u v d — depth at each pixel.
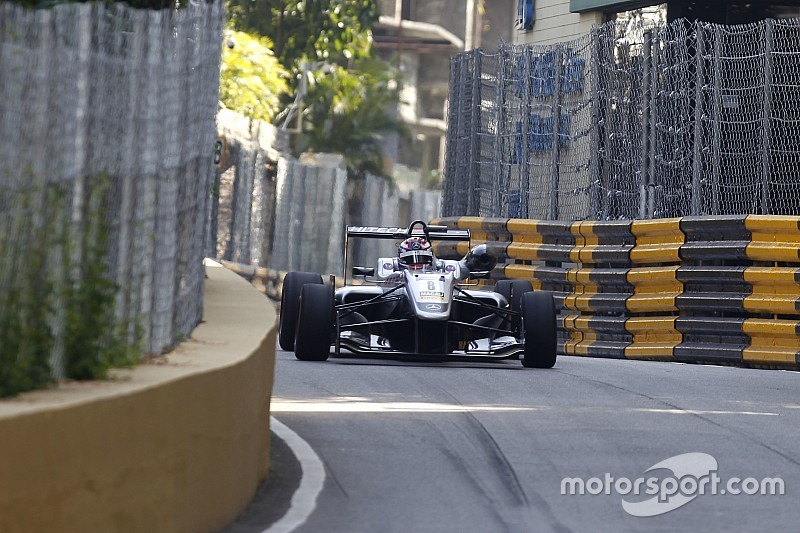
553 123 63.50
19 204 18.84
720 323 55.47
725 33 56.59
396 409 35.25
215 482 22.05
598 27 61.06
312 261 112.38
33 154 19.19
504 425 33.06
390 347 49.12
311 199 111.50
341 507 24.42
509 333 48.00
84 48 21.02
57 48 19.88
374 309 50.00
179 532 20.41
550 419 34.16
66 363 19.81
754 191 59.22
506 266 65.88
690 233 57.06
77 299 20.42
